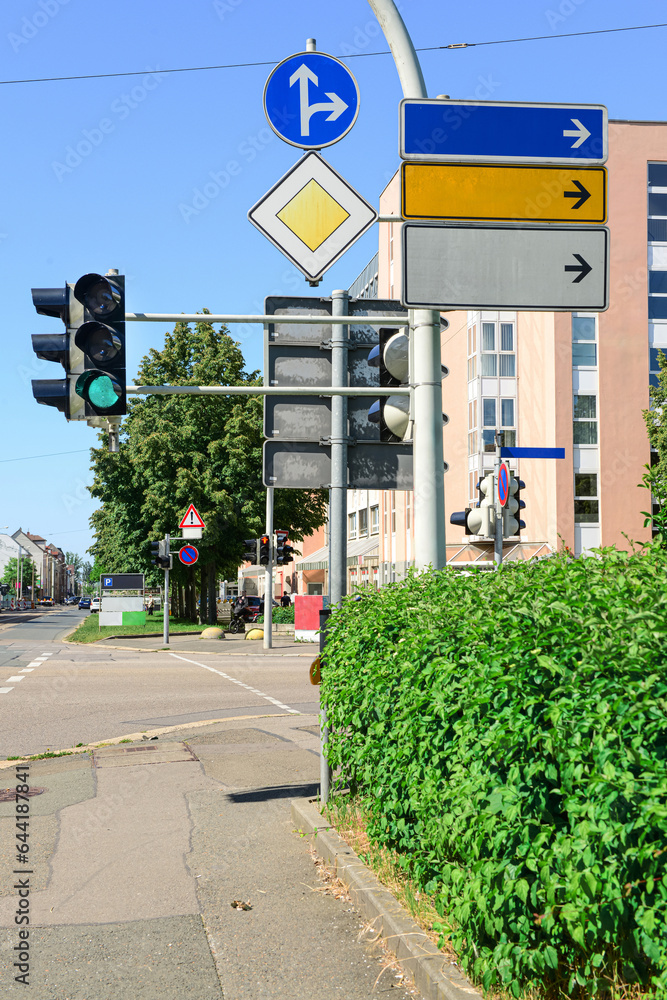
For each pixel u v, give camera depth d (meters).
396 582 5.93
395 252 42.56
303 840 6.21
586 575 3.68
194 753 9.58
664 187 36.47
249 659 23.20
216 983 3.91
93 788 7.98
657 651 2.85
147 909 4.88
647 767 2.68
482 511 11.43
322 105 6.14
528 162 5.59
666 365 32.00
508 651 3.28
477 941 3.49
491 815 3.27
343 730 6.15
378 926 4.40
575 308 5.57
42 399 6.84
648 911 2.62
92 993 3.83
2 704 13.82
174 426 42.78
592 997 3.00
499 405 38.84
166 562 27.64
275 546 26.89
